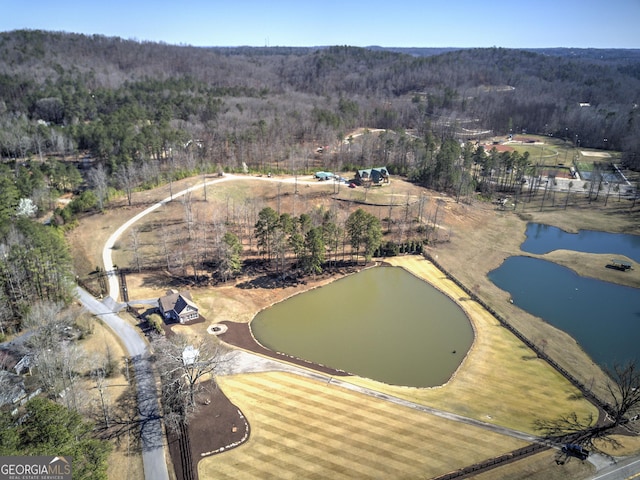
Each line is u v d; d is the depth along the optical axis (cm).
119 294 9375
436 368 7594
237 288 10031
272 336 8462
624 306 9894
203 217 12712
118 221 12388
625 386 6806
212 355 7444
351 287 10512
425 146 18575
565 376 7394
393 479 5394
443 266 11494
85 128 17788
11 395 6019
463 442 5959
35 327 7350
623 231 14400
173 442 5866
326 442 5909
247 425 6175
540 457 5738
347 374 7338
